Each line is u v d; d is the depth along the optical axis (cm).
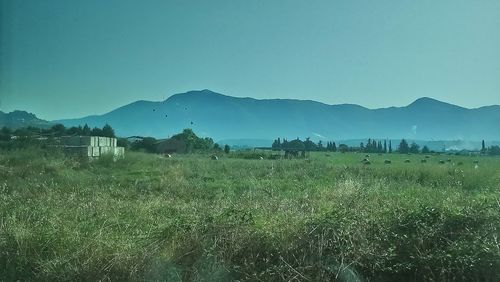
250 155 5197
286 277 566
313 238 610
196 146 7675
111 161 2378
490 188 1531
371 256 588
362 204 794
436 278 579
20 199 930
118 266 575
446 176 1856
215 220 657
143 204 929
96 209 815
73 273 568
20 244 615
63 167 1958
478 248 587
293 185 1541
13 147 2431
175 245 624
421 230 627
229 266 583
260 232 630
